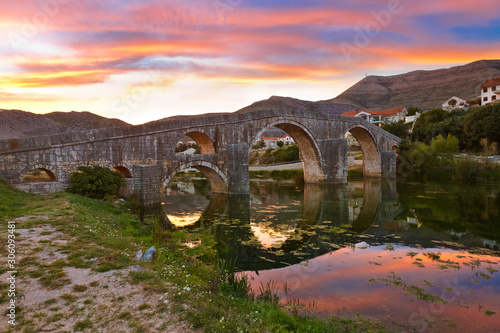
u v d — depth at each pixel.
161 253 11.52
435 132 65.38
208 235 17.91
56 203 15.41
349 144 88.06
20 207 14.15
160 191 28.14
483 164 48.19
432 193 36.31
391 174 57.16
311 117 46.72
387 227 20.83
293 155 81.62
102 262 8.26
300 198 34.91
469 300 9.91
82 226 11.79
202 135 33.88
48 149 20.83
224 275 10.24
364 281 11.45
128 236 13.34
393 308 9.30
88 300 6.14
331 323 8.10
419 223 21.97
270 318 7.22
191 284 7.66
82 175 21.47
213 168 34.03
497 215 24.11
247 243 16.80
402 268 12.91
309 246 16.31
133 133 26.30
